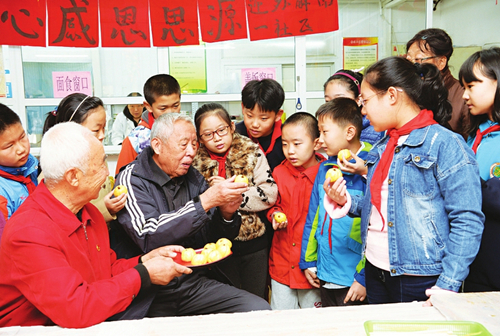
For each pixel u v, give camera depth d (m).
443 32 2.20
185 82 3.18
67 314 1.09
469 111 1.68
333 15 2.94
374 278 1.48
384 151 1.39
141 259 1.53
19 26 2.83
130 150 2.35
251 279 2.07
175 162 1.69
